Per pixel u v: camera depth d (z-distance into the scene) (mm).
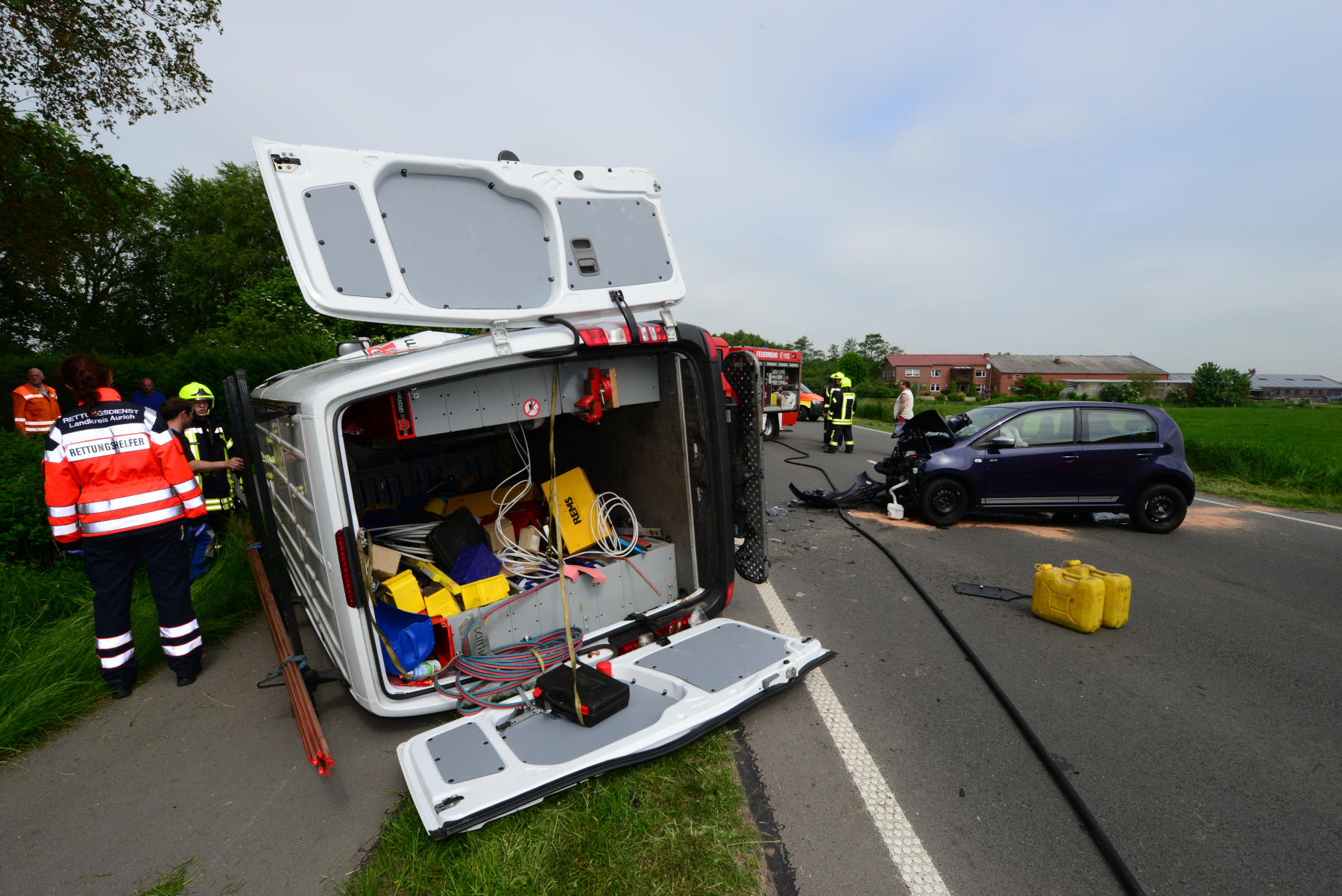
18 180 9195
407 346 3658
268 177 2424
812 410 20797
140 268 29953
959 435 7199
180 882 2121
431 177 2807
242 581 4797
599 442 4523
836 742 2875
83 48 8648
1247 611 4574
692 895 1985
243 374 2896
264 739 3010
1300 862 2158
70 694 3322
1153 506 6789
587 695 2738
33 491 4641
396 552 3355
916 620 4383
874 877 2080
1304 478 9594
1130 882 2021
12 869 2199
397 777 2680
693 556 3887
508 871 2047
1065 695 3340
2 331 22406
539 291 2969
